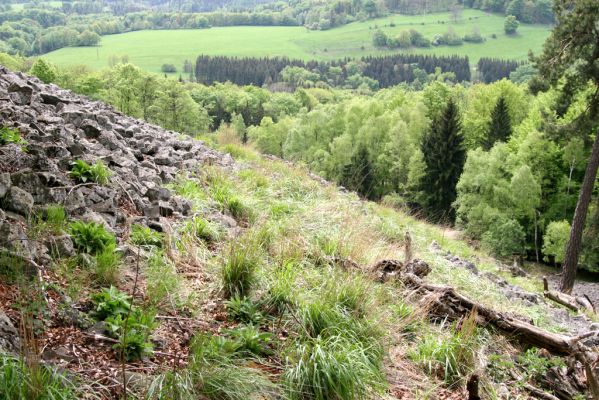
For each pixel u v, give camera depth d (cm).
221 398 374
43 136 682
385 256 761
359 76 19850
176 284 509
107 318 411
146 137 1025
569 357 582
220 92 12781
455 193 5234
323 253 684
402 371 492
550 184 4716
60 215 520
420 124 6412
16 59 9544
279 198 1003
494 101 6069
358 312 521
